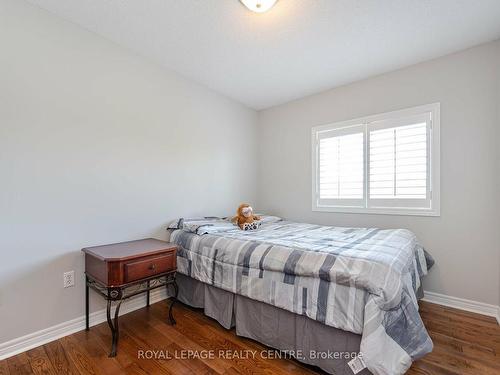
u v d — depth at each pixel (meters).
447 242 2.28
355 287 1.30
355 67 2.48
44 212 1.72
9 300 1.58
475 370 1.44
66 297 1.82
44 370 1.45
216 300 2.00
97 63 1.99
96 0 1.64
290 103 3.33
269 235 2.14
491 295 2.10
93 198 1.97
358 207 2.75
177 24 1.87
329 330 1.41
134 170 2.23
